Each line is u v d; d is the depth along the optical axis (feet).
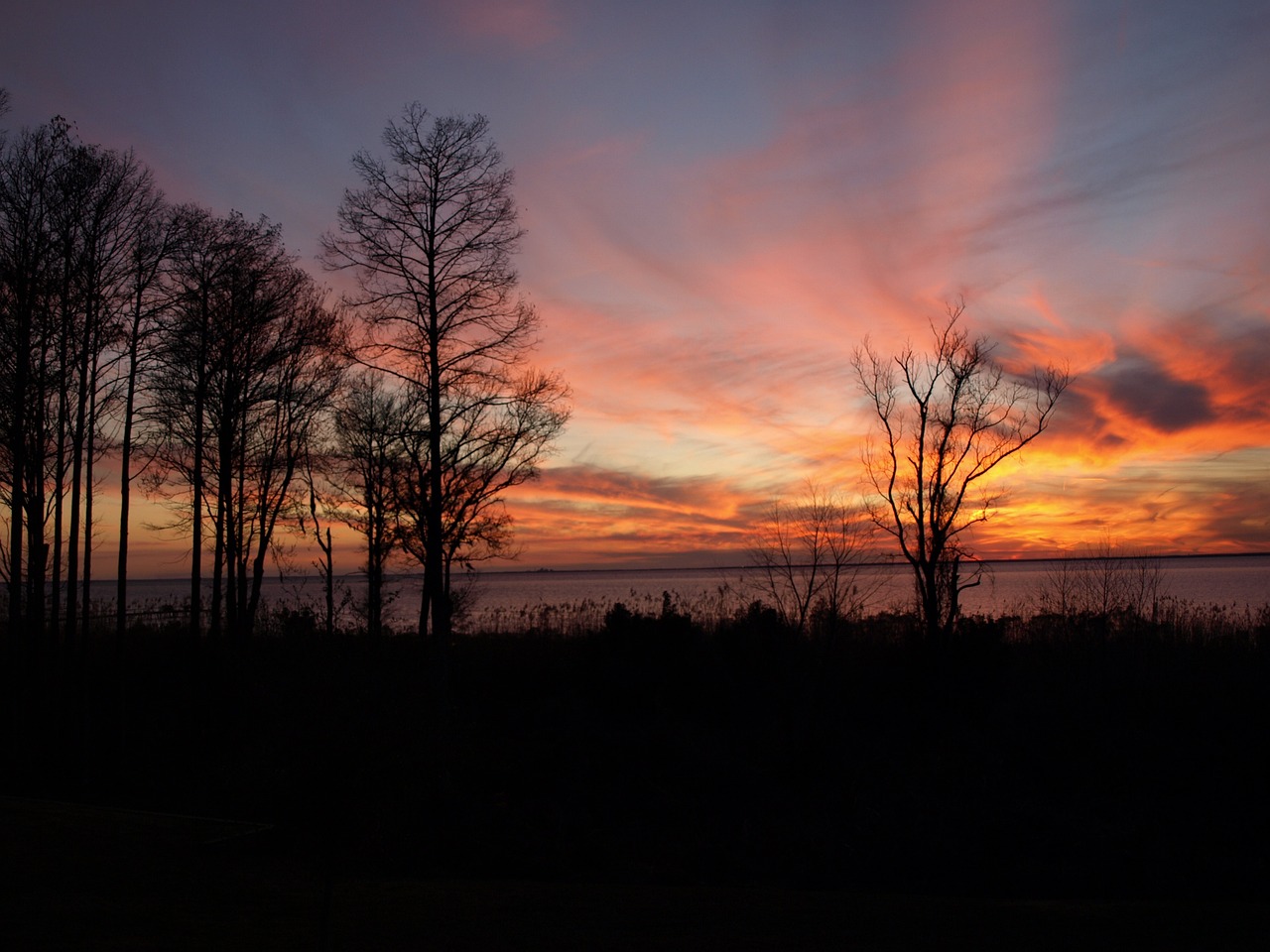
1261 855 53.26
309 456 103.35
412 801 31.81
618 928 37.17
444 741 31.76
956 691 81.97
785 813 63.05
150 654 105.29
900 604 114.83
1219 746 72.49
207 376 76.48
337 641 48.21
